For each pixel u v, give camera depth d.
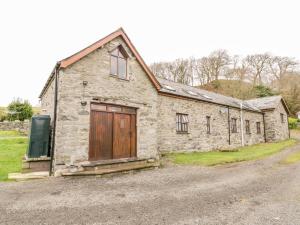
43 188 6.46
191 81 51.78
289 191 6.40
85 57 9.13
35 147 9.19
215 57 50.84
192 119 15.11
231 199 5.65
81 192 6.12
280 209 4.96
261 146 19.39
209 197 5.79
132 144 10.80
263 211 4.84
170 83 17.45
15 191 6.12
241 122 20.42
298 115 38.75
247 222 4.25
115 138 10.05
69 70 8.62
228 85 48.62
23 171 8.23
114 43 10.29
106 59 9.86
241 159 11.82
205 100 16.05
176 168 9.77
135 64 11.20
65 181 7.30
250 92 44.38
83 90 8.91
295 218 4.45
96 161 9.09
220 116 17.81
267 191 6.39
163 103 13.27
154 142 11.70
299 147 18.38
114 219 4.34
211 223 4.20
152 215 4.57
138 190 6.39
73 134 8.48
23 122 20.38
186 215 4.59
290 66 47.72
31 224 4.09
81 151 8.62
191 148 14.68
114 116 10.13
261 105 25.86
